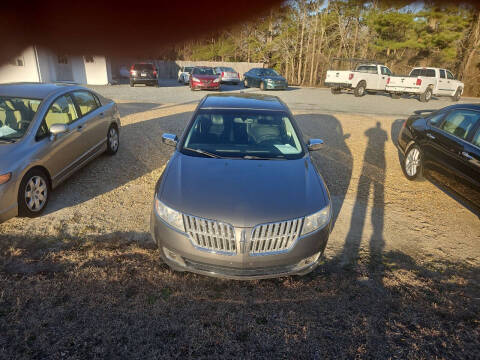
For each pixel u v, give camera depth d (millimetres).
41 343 2264
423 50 33000
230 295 2850
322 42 37031
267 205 2842
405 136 6070
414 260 3533
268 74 21359
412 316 2701
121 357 2199
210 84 18047
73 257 3227
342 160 6805
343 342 2412
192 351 2277
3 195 3428
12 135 3924
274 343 2379
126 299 2723
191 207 2801
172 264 2920
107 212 4203
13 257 3178
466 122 4609
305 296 2879
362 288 3020
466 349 2404
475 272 3377
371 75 18672
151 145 7117
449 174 4586
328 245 3725
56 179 4312
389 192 5320
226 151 3672
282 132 4008
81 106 5227
